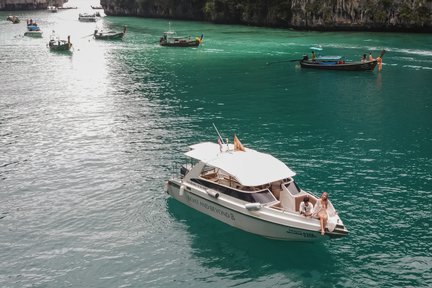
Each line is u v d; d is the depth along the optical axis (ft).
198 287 63.93
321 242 73.97
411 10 353.72
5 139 126.52
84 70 241.76
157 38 396.37
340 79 208.03
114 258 70.44
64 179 99.19
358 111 152.25
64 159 111.04
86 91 189.16
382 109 154.40
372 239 74.18
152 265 68.80
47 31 481.87
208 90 187.83
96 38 392.68
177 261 69.72
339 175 98.48
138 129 134.10
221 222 80.07
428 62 243.40
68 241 75.00
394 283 63.77
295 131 130.52
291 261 69.31
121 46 346.95
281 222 70.95
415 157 109.19
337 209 83.41
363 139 122.93
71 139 126.11
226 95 177.99
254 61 262.47
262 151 113.91
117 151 115.75
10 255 71.05
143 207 86.12
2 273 66.64
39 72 235.81
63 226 79.66
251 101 167.53
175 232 77.46
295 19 410.31
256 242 74.43
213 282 64.95
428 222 78.84
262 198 74.59
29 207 86.58
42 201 89.04
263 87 192.75
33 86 199.62
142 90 189.67
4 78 218.38
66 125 139.74
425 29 355.77
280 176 76.74
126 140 124.16
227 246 73.36
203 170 84.43
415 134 126.93
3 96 179.73
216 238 75.61
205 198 80.69
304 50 297.12
